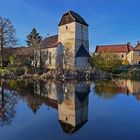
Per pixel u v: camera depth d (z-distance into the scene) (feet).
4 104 74.64
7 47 224.53
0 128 48.88
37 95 94.22
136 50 326.24
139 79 188.34
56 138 42.65
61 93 100.37
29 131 46.75
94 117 57.57
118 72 237.86
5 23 219.41
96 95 94.12
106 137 42.98
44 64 250.37
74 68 208.95
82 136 43.68
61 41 236.22
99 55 231.30
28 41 333.21
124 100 82.28
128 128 48.32
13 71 203.00
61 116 58.70
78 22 226.58
